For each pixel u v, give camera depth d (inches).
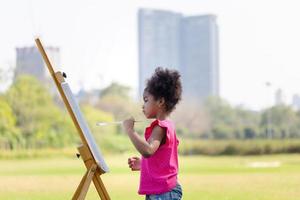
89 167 222.4
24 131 2089.1
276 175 696.4
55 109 2155.5
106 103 2655.0
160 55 5108.3
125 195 442.3
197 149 2169.0
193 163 1337.4
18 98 2121.1
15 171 917.2
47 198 434.0
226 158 1775.3
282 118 2780.5
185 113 2974.9
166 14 5044.3
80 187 223.1
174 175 219.8
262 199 418.9
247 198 424.8
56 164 1259.2
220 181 598.9
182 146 2164.1
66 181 607.2
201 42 4877.0
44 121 2128.4
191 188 505.7
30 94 2146.9
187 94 4608.8
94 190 435.2
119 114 2610.7
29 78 2187.5
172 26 5017.2
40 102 2148.1
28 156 1857.8
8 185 545.3
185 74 4945.9
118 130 2313.0
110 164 1242.0
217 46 4857.3
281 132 2719.0
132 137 210.7
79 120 223.6
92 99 2854.3
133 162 231.3
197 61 4896.7
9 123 2007.9
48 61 225.9
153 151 212.4
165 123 219.1
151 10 5078.7
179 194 221.8
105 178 660.1
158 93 223.1
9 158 1795.0
